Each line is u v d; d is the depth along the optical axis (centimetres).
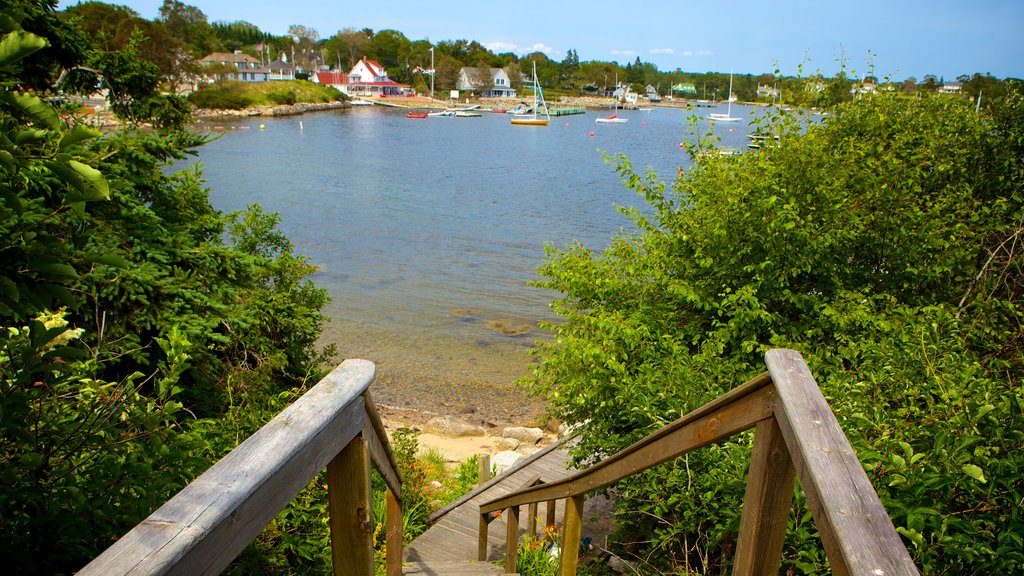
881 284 805
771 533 175
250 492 115
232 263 889
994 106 940
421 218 3359
